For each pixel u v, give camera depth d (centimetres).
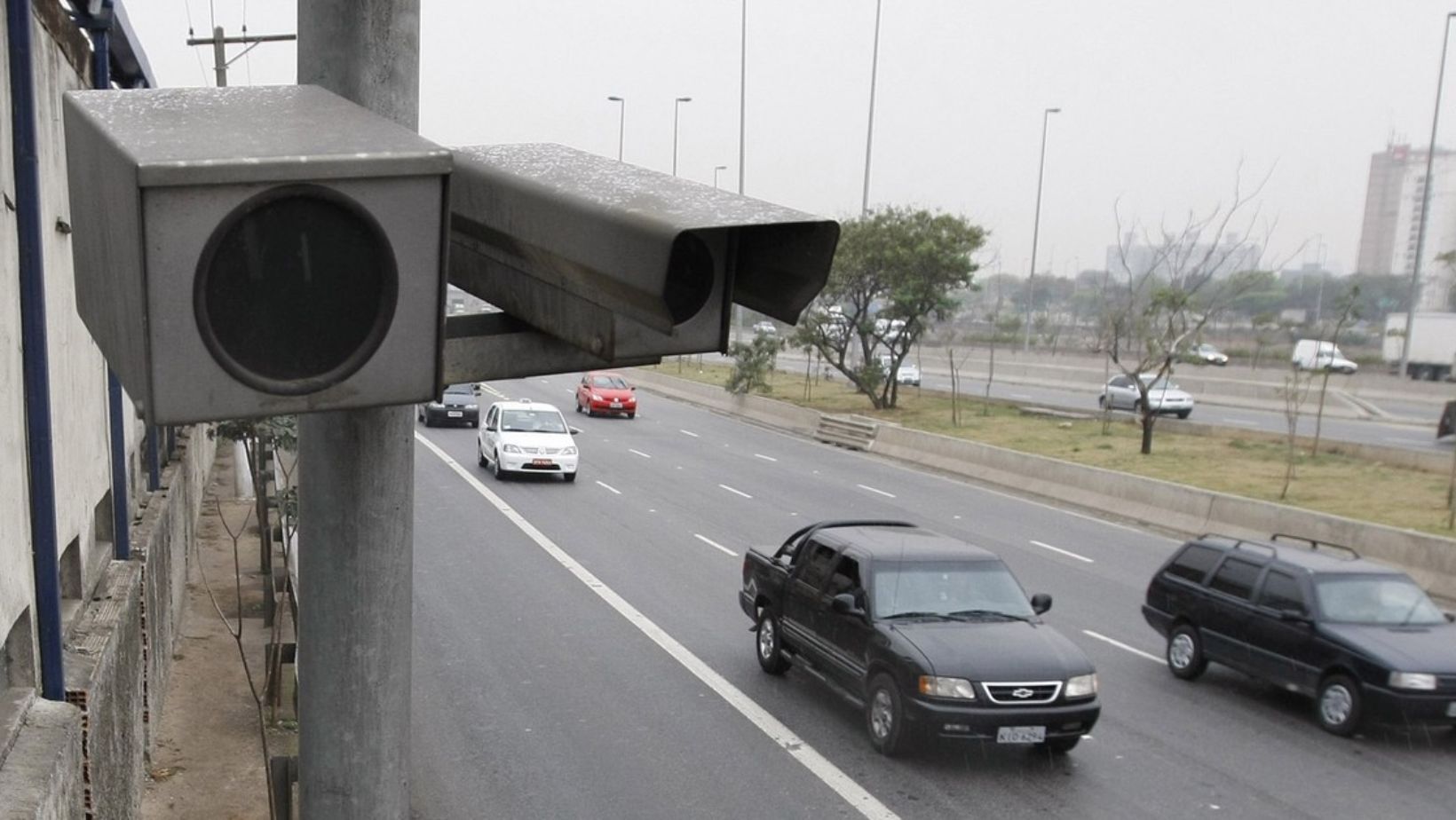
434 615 1459
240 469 2575
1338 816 934
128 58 1223
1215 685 1303
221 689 1129
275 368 149
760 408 4359
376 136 156
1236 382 4897
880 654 1040
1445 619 1192
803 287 172
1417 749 1101
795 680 1248
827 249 165
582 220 162
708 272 172
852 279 4347
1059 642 1052
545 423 2688
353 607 198
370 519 197
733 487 2658
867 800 932
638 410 4600
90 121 159
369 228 150
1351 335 7494
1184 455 3066
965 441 3056
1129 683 1296
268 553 1391
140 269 140
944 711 974
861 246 4300
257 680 1155
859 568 1126
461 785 946
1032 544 2102
